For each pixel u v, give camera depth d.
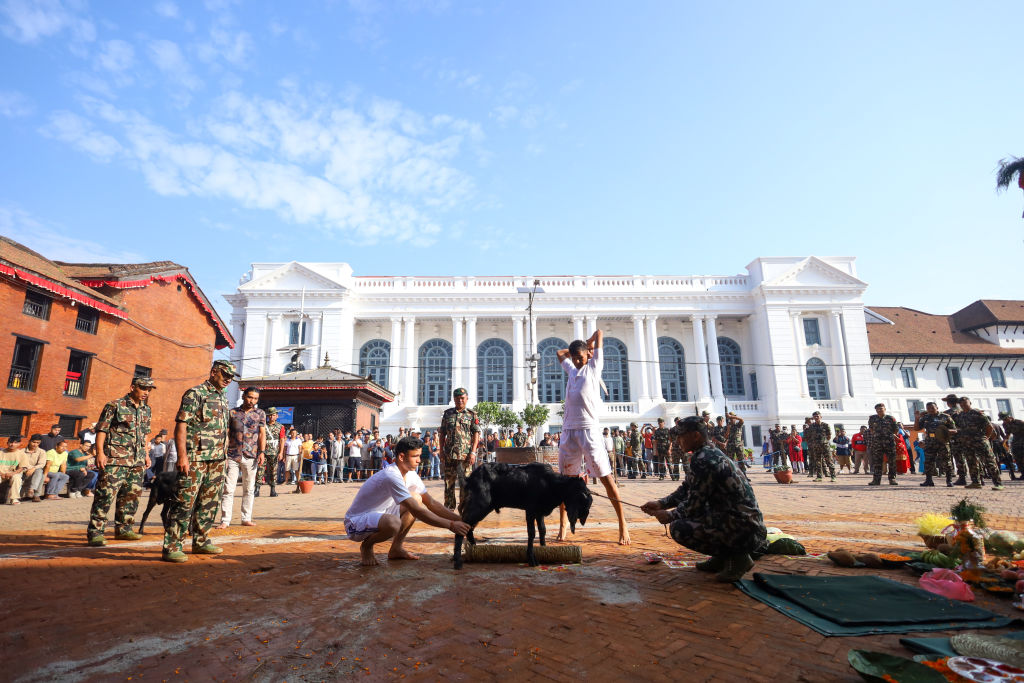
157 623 3.22
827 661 2.53
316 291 38.47
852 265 41.66
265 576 4.36
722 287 42.09
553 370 40.84
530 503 4.73
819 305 39.47
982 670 2.20
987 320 41.84
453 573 4.40
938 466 13.15
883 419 13.70
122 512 6.42
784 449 20.86
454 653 2.71
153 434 22.39
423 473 22.38
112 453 6.09
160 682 2.41
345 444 20.47
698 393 39.53
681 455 19.14
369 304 40.31
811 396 38.84
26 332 16.53
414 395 39.44
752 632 2.93
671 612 3.28
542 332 41.75
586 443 5.59
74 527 7.45
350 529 4.79
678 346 42.41
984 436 11.73
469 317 40.16
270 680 2.43
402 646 2.81
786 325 39.25
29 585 4.11
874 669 2.24
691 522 4.02
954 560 4.10
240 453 7.46
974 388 40.28
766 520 7.29
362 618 3.26
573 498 4.70
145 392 6.50
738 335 42.53
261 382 21.31
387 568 4.63
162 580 4.25
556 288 41.56
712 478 3.95
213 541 6.15
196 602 3.65
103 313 19.59
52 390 17.33
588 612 3.31
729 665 2.51
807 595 3.44
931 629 2.92
